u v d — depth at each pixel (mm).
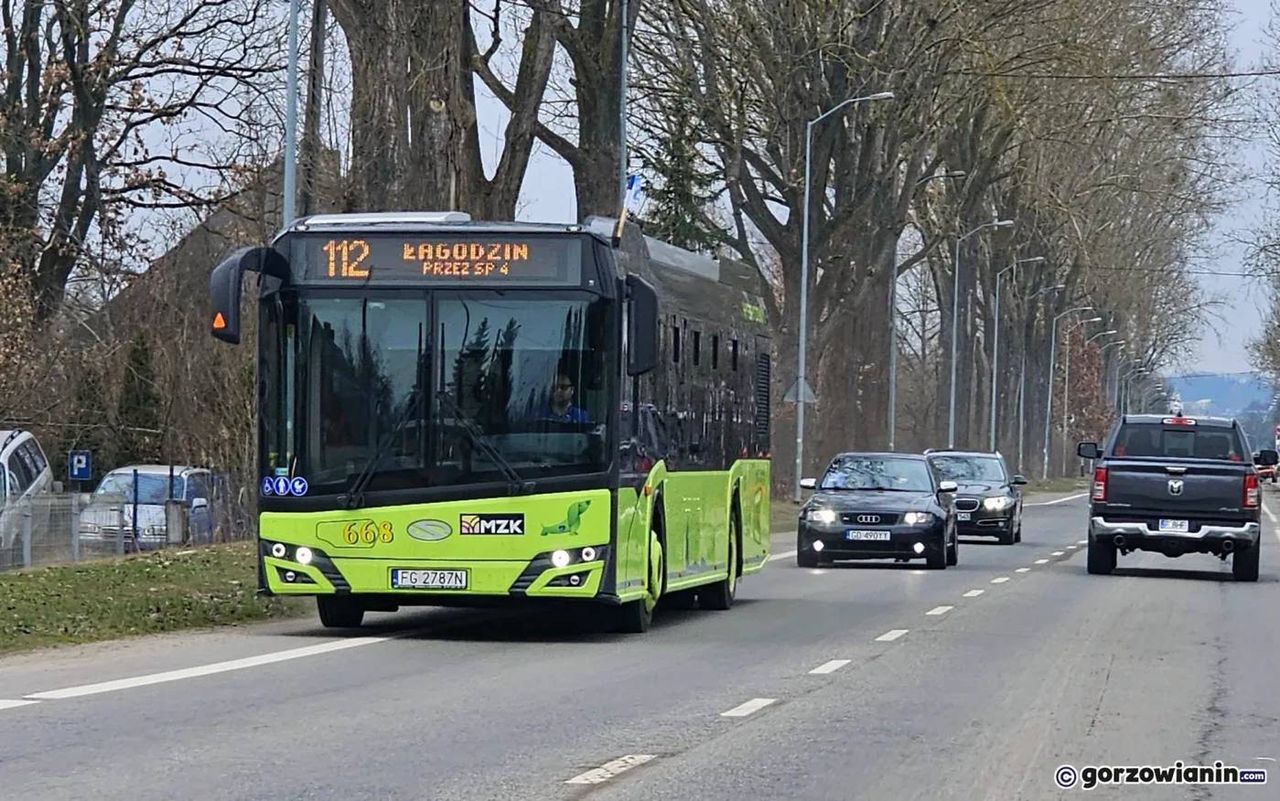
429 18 33938
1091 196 85688
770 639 20906
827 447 74500
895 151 63562
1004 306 103938
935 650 19828
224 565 28547
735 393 25984
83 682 15656
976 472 49781
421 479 19219
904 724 14156
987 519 47938
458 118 34500
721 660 18547
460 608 24469
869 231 64312
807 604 26594
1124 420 35688
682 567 22609
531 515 19109
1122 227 102750
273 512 19438
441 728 13383
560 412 19219
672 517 22000
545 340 19297
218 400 46312
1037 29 62562
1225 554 34625
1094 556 34906
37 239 48719
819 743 13117
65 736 12602
